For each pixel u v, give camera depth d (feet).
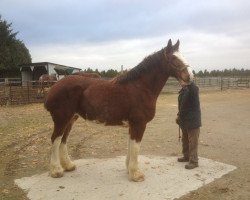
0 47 159.84
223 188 18.61
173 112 53.31
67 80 19.62
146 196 17.43
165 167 21.90
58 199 17.12
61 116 19.35
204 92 110.42
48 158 24.70
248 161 23.81
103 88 19.21
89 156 25.29
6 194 17.90
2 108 58.29
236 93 104.47
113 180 19.57
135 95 19.02
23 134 33.55
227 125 39.50
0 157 25.11
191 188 18.51
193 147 21.50
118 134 33.76
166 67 19.49
